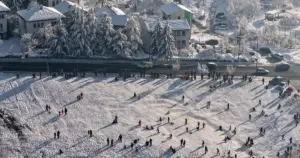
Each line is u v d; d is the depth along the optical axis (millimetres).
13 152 95125
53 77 119500
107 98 113250
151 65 131125
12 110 106562
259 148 101438
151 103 113688
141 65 130750
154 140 99250
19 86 114438
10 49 137000
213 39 155750
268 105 116875
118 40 134875
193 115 111062
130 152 95562
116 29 145250
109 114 107562
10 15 155750
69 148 96125
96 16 152125
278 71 135125
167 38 135375
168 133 102562
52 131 100875
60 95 112625
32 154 94562
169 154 95438
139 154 95188
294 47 156500
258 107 115938
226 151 98312
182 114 111000
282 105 117062
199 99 117312
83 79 120250
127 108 110375
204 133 104250
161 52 135500
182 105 114562
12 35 147375
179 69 131375
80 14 134375
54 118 104812
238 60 140500
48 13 145500
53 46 133125
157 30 135625
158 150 96250
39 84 115562
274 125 109688
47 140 98062
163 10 160875
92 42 135500
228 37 158500
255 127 108688
